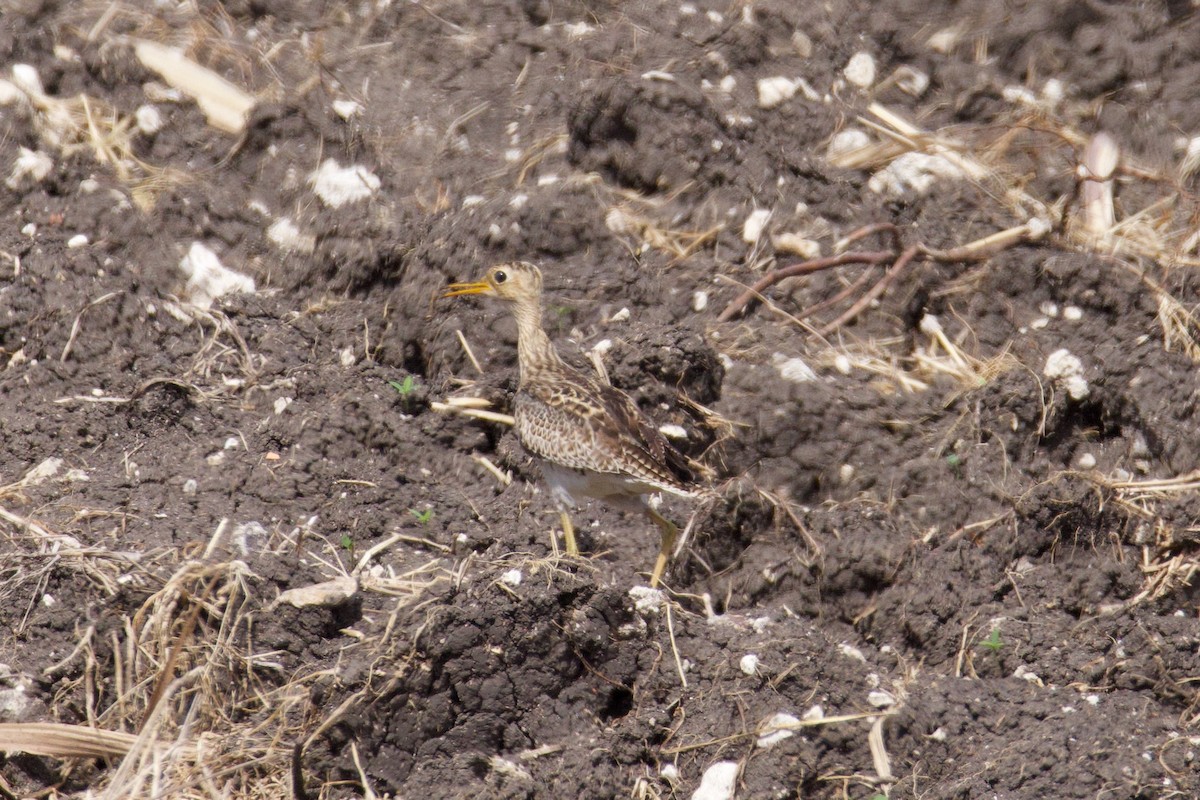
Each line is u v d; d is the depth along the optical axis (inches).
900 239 513.3
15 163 510.9
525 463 455.2
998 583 429.1
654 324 477.7
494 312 486.9
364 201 522.6
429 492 440.5
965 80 600.1
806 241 521.0
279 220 527.5
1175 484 448.1
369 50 599.5
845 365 482.0
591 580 375.6
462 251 494.3
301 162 539.2
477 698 363.9
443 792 350.3
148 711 355.9
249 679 364.8
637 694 375.2
